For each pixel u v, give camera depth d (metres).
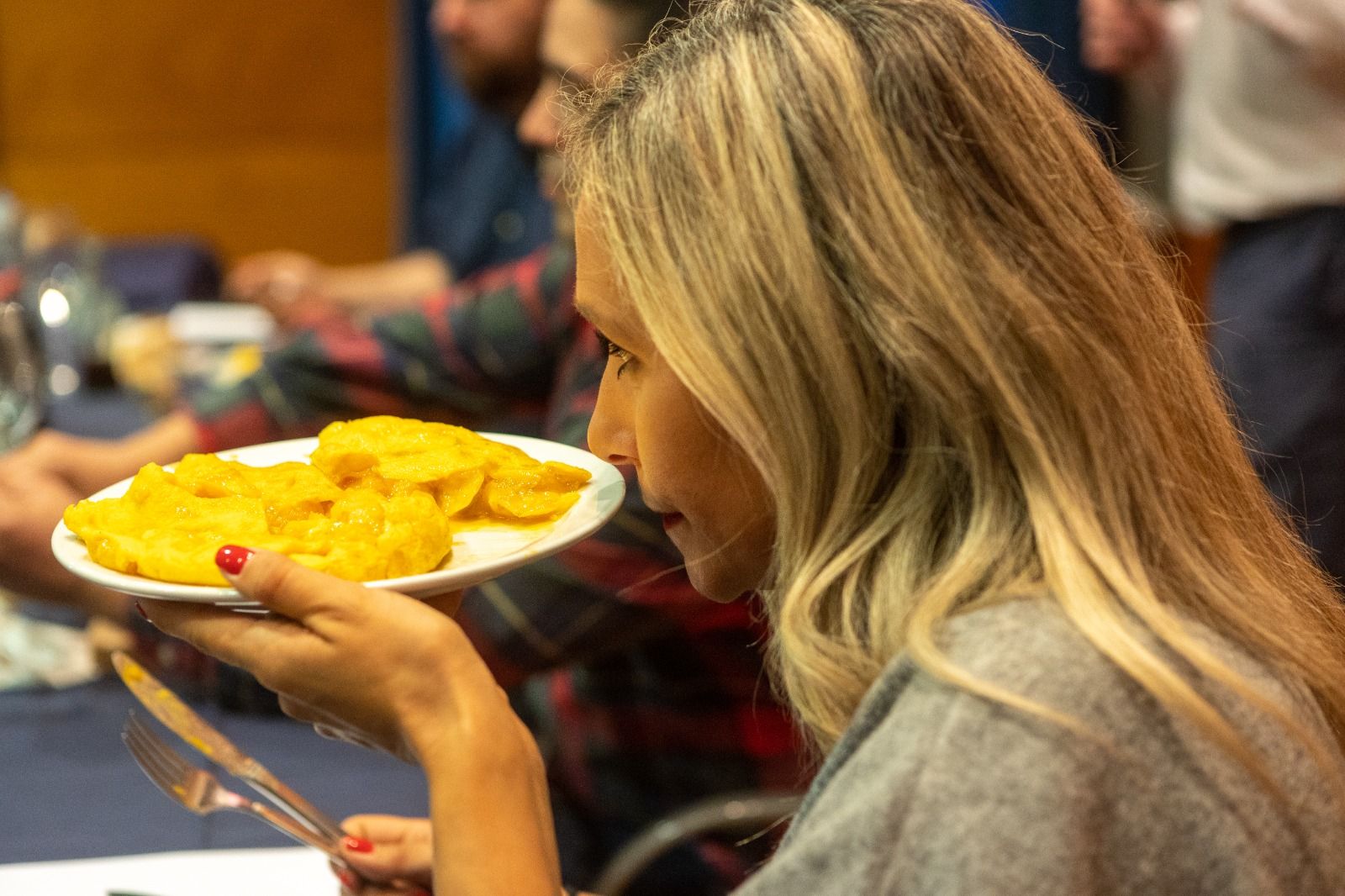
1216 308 2.34
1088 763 0.53
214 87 4.73
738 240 0.60
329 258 4.91
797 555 0.64
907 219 0.59
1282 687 0.61
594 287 0.66
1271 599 0.65
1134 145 3.20
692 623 1.13
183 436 1.50
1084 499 0.59
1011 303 0.59
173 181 4.79
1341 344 2.20
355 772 1.07
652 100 0.64
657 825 1.07
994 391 0.59
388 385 1.55
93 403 2.25
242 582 0.60
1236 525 0.68
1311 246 2.19
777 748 1.20
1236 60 2.21
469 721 0.61
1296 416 2.21
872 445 0.61
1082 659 0.55
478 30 2.23
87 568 0.64
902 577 0.61
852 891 0.52
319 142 4.80
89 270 2.71
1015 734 0.53
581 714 1.25
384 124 4.82
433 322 1.55
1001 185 0.61
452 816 0.60
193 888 0.87
